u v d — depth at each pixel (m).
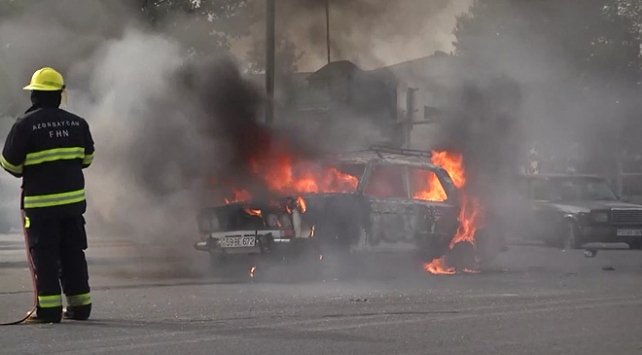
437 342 12.19
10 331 13.02
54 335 12.65
